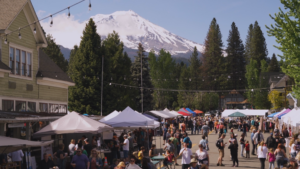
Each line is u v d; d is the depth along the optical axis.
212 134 45.25
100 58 47.31
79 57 47.09
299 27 20.44
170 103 111.81
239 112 49.72
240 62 112.81
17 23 23.48
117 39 59.56
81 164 13.27
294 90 22.52
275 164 20.83
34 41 25.94
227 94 134.75
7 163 14.16
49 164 13.99
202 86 108.94
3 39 21.84
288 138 29.33
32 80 25.36
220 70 104.69
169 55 89.69
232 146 20.11
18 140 11.88
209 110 101.25
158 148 29.47
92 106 46.59
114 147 20.77
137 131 28.50
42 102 26.72
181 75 111.56
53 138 22.88
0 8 23.12
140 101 70.75
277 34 21.25
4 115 16.94
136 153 14.99
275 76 93.31
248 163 21.45
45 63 29.69
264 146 18.30
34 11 25.03
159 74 88.62
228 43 114.06
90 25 47.53
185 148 16.33
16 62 23.47
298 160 16.47
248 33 121.25
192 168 14.02
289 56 20.70
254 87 92.88
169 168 18.77
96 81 46.12
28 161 16.41
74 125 15.95
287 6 20.77
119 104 47.88
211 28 108.75
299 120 21.70
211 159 23.23
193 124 45.66
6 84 21.95
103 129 16.61
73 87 46.50
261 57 112.62
